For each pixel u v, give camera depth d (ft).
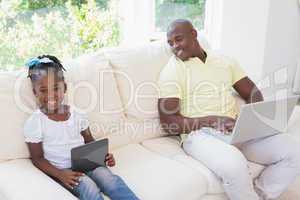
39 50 7.30
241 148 6.13
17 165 4.62
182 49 6.21
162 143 6.14
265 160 5.93
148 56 6.36
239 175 5.05
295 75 10.95
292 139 5.83
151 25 9.43
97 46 8.47
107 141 4.95
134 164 5.30
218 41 9.72
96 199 4.32
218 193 5.38
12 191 4.00
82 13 7.93
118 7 8.74
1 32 6.66
